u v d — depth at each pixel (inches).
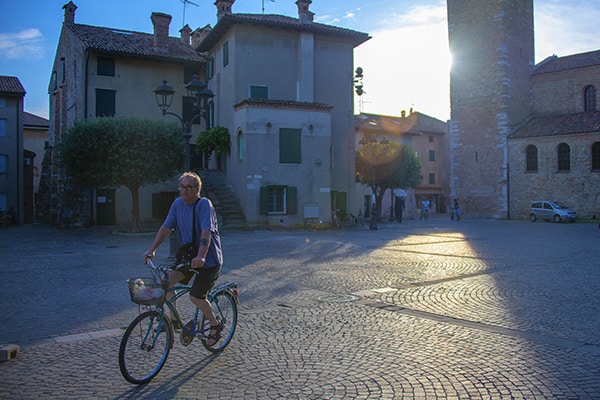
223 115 1209.4
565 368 201.0
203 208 207.6
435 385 184.7
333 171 1250.6
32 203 1772.9
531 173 1560.0
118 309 329.4
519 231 1029.8
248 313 308.0
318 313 305.3
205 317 217.3
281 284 413.7
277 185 1021.8
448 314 299.9
